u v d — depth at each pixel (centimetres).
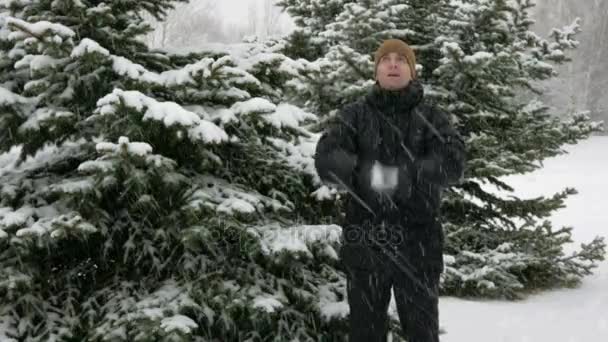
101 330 256
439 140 251
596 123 666
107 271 299
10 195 275
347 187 247
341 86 568
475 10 661
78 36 292
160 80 272
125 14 317
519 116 656
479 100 652
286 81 324
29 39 242
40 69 258
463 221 699
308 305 294
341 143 253
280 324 289
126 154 235
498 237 689
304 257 297
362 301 254
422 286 249
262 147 325
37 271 275
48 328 265
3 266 265
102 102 237
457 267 638
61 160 306
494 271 602
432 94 630
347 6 626
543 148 664
